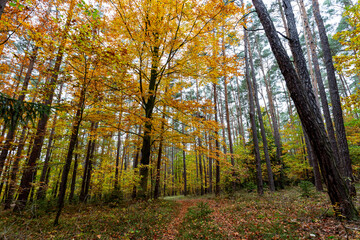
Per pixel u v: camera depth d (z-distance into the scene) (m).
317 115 5.11
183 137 9.85
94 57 6.21
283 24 16.12
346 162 8.26
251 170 18.53
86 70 6.92
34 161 8.80
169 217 7.56
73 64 7.05
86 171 13.98
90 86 7.06
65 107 5.69
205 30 8.27
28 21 6.74
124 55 6.63
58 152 15.14
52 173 16.66
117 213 7.45
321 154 4.84
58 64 7.55
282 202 8.41
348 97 9.12
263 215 6.41
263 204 8.37
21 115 4.04
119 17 7.96
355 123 11.20
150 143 10.25
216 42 8.65
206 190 29.55
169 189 36.62
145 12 8.02
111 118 8.48
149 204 8.80
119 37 8.52
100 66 6.95
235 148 22.83
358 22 8.13
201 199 15.42
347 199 4.59
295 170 20.70
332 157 4.75
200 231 5.62
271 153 18.53
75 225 5.77
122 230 5.62
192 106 8.72
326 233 4.15
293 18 6.02
